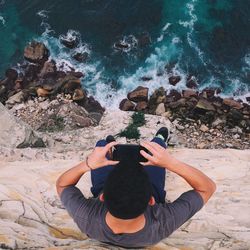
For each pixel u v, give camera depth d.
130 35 23.55
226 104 21.16
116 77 22.45
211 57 23.03
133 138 12.88
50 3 24.41
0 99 21.70
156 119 13.63
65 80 21.61
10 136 11.34
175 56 23.03
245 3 24.36
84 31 23.70
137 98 21.52
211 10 24.20
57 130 19.25
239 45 23.38
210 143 19.69
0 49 23.50
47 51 23.11
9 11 24.44
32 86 21.70
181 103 21.20
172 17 24.05
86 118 20.00
